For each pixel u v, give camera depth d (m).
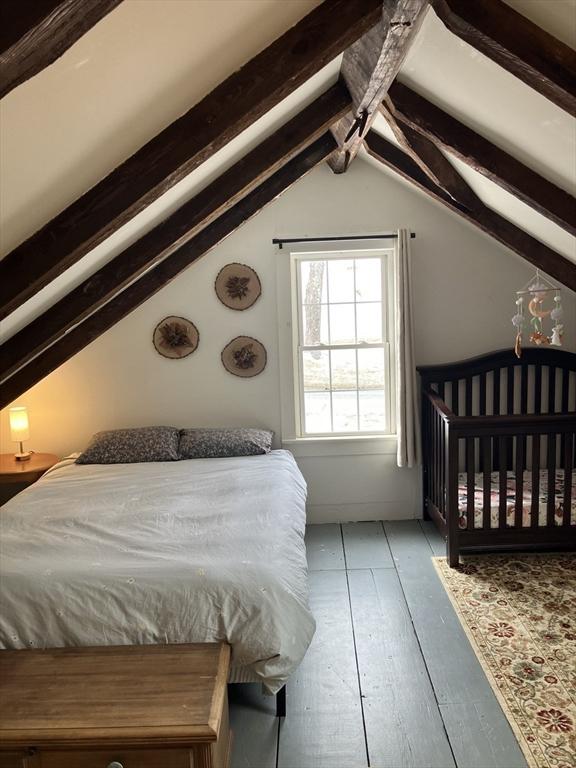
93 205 1.54
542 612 2.91
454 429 3.28
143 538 2.57
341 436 4.25
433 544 3.78
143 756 1.65
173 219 2.53
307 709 2.31
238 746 2.13
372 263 4.17
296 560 2.46
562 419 3.27
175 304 4.10
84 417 4.21
